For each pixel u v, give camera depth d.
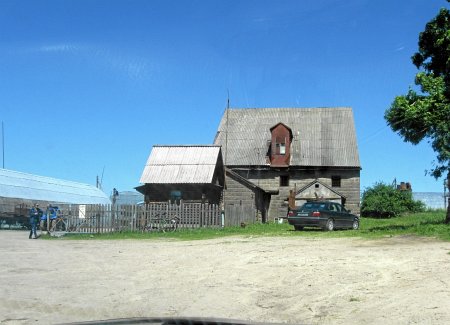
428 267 10.23
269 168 45.06
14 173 41.56
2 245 18.52
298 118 49.72
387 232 18.81
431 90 20.00
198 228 26.86
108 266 12.02
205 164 36.28
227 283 9.54
